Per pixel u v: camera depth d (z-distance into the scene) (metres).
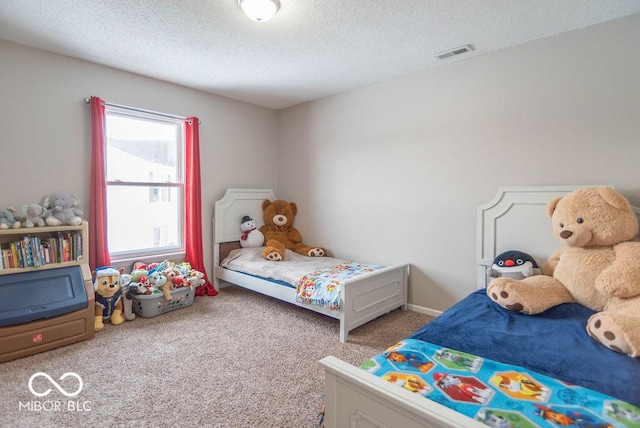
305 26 2.28
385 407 1.00
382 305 2.89
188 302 3.27
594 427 0.92
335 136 3.81
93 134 2.86
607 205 1.96
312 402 1.76
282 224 4.11
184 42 2.52
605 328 1.42
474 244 2.80
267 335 2.60
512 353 1.38
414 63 2.91
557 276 2.08
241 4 1.94
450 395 1.08
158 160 3.49
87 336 2.48
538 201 2.42
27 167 2.61
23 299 2.25
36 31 2.36
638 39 2.09
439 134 2.97
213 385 1.91
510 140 2.59
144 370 2.06
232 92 3.75
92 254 2.89
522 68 2.52
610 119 2.19
